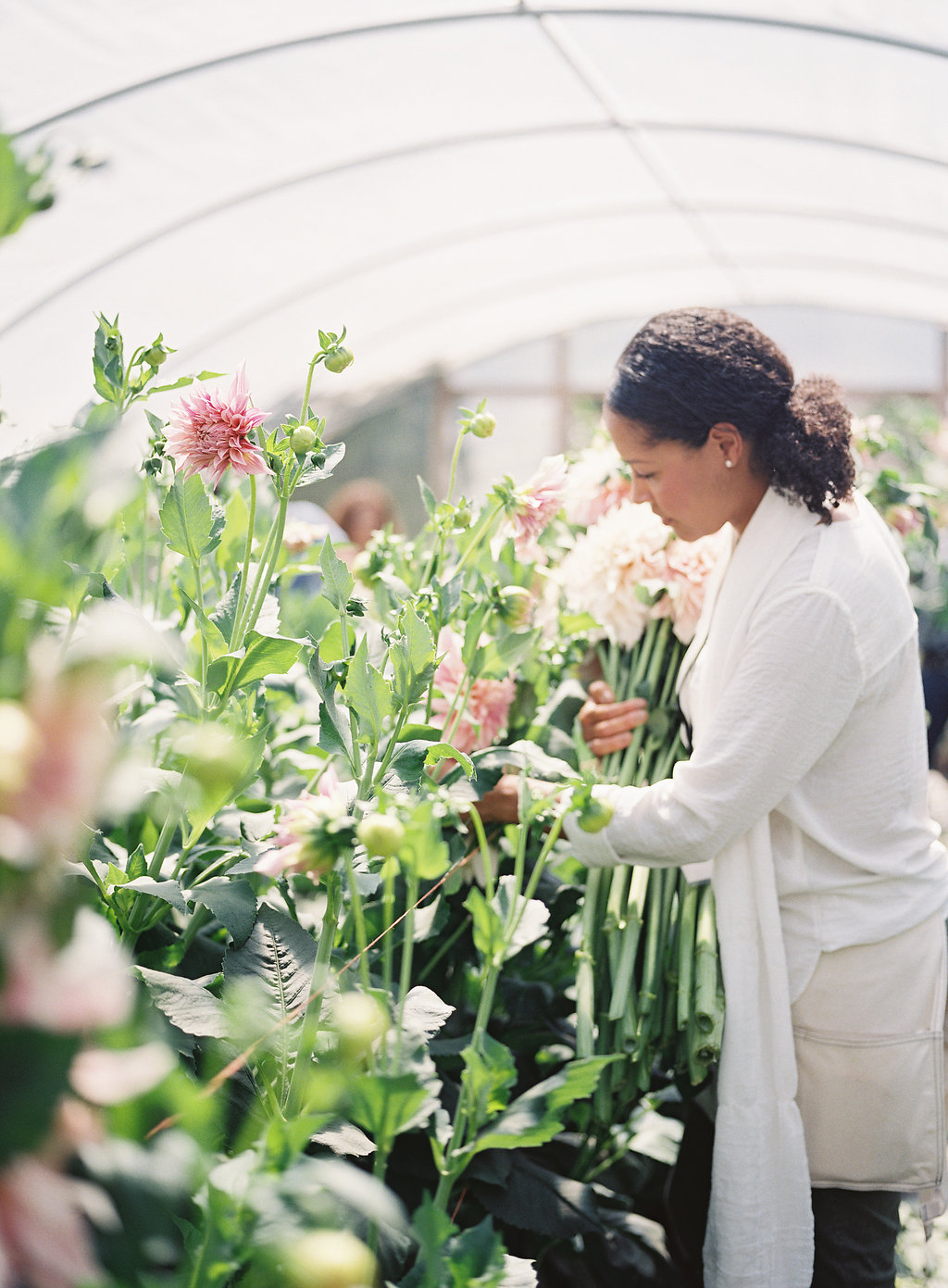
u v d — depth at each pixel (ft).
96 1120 1.31
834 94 10.47
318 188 11.10
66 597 2.89
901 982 4.33
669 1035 4.64
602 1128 5.02
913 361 23.90
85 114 8.46
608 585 5.07
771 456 4.25
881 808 4.30
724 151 12.36
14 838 1.13
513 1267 2.70
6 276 9.69
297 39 8.29
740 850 4.38
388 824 2.35
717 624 4.45
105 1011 1.20
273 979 3.13
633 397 4.25
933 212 14.33
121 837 4.16
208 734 1.97
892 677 4.21
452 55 9.13
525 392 24.14
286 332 15.24
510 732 5.15
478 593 4.28
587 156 12.21
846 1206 4.48
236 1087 2.88
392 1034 2.76
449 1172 2.74
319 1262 1.50
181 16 7.48
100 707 1.22
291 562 5.45
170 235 10.62
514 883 2.98
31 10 7.06
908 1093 4.34
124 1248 1.39
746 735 4.10
